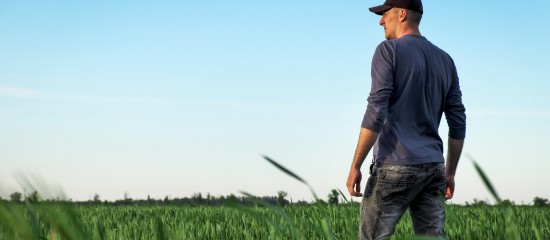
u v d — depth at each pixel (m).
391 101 3.78
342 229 4.40
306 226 3.92
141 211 9.59
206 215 7.45
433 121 3.85
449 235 4.26
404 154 3.67
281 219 4.63
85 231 1.28
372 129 3.60
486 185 1.30
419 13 4.02
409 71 3.74
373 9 4.15
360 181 3.69
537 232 2.27
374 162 3.82
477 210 6.13
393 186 3.69
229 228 5.36
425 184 3.75
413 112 3.77
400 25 4.00
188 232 4.59
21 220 1.11
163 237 1.69
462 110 4.14
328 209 4.66
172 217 7.61
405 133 3.73
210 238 4.65
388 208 3.71
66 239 1.17
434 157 3.74
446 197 3.97
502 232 1.62
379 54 3.79
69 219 1.23
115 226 6.14
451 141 4.19
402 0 3.96
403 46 3.80
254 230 5.07
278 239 1.97
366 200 3.80
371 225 3.75
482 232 4.19
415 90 3.76
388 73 3.70
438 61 3.95
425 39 4.00
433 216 3.77
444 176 3.82
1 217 1.08
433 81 3.87
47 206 1.14
